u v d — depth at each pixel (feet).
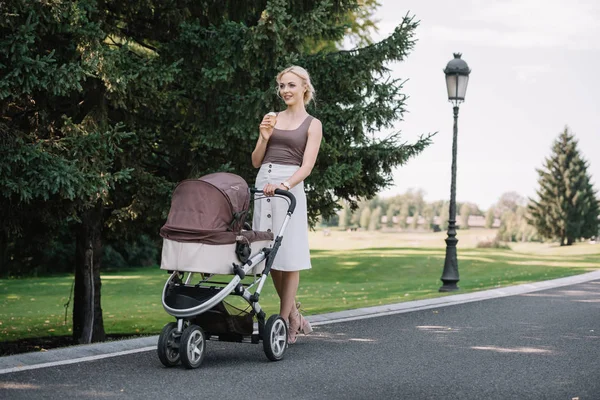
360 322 27.20
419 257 107.96
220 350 21.21
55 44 29.45
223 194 18.22
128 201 36.06
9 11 25.80
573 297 36.76
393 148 38.19
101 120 30.96
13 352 37.60
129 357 19.81
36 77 25.94
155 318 51.62
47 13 26.89
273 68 33.14
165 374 17.85
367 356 20.63
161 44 34.99
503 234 251.39
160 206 33.88
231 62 32.37
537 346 22.49
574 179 228.84
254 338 19.70
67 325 50.19
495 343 22.94
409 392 16.65
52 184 26.73
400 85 36.45
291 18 32.14
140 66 30.01
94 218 37.06
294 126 20.94
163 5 34.01
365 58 34.94
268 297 65.10
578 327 26.40
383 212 311.68
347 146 36.52
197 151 35.40
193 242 18.10
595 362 20.16
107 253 119.34
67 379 17.17
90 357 19.70
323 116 34.88
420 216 308.19
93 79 30.17
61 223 36.86
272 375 18.01
